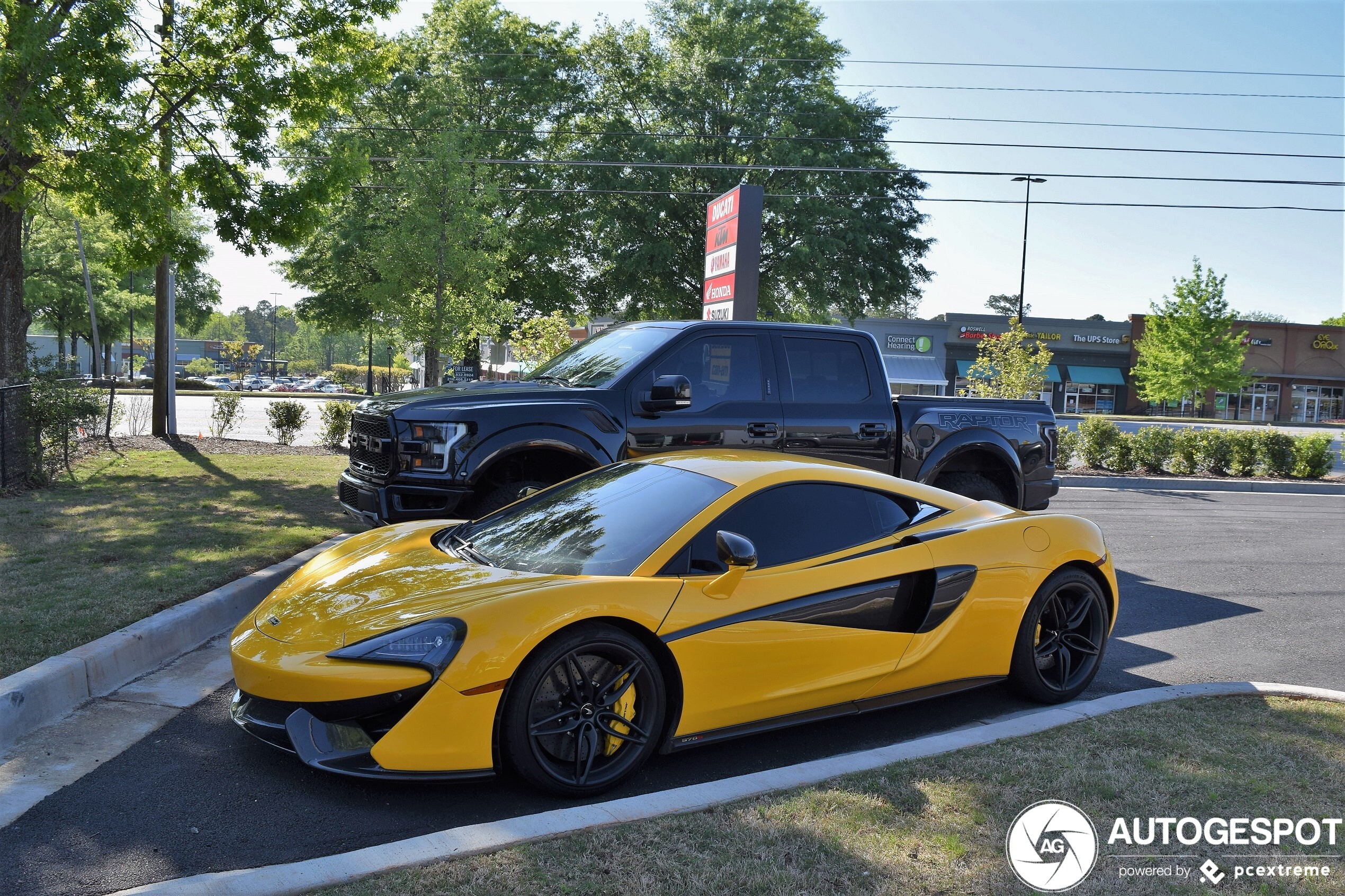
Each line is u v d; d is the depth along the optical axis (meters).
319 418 22.66
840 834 3.02
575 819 3.04
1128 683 5.20
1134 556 9.28
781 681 3.88
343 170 13.59
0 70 10.04
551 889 2.62
